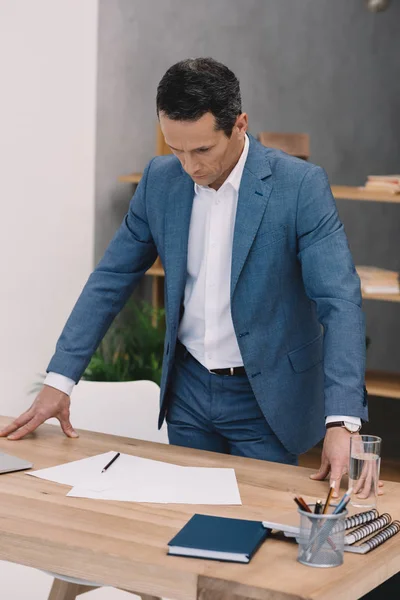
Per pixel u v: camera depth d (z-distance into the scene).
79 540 2.07
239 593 1.85
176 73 2.48
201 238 2.94
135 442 2.90
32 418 2.96
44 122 5.33
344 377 2.58
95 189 5.86
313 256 2.76
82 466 2.62
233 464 2.68
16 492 2.40
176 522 2.20
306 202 2.78
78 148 5.58
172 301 2.97
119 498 2.36
